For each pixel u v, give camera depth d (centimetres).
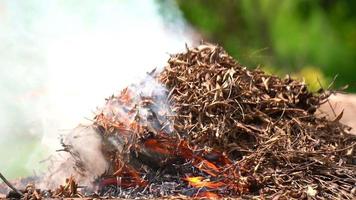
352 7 1249
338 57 1249
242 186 575
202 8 1396
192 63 648
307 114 641
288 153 595
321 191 572
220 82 625
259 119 621
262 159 591
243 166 587
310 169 593
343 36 1249
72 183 579
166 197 565
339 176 592
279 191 569
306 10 1259
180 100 617
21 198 565
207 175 593
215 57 648
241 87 625
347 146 623
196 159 600
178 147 601
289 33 1269
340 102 834
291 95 644
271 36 1297
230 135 607
